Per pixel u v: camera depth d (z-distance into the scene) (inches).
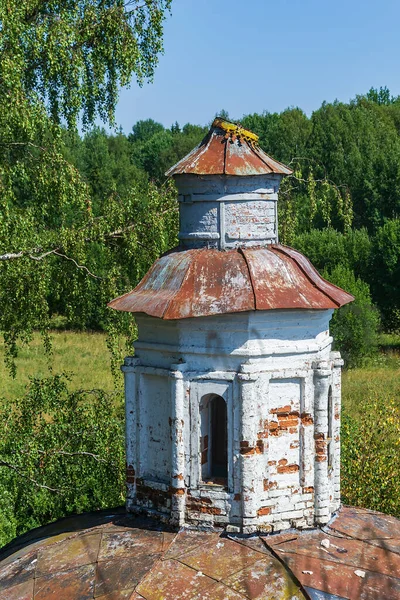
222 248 322.0
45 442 593.3
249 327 301.4
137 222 629.6
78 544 312.0
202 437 314.0
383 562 289.6
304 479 313.1
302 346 309.4
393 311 1595.7
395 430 663.1
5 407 601.9
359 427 666.2
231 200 320.8
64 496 603.2
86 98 615.5
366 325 1389.0
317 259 1668.3
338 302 313.4
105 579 281.3
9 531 576.4
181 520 311.3
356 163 1843.0
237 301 297.9
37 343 1482.5
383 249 1630.2
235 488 305.3
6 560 321.7
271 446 310.0
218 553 291.3
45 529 352.5
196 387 309.0
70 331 1611.7
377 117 2351.1
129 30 612.4
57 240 603.2
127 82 613.0
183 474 312.0
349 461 615.5
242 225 322.3
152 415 327.3
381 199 1830.7
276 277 309.7
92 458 610.5
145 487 329.4
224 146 324.8
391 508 589.9
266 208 328.2
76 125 592.1
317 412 312.0
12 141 551.8
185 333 309.6
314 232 1711.4
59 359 1363.2
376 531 317.1
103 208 632.4
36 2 558.9
